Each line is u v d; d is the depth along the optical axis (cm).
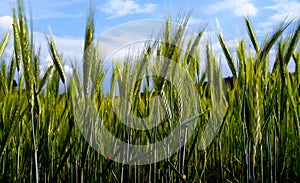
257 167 129
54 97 119
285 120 128
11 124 103
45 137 110
